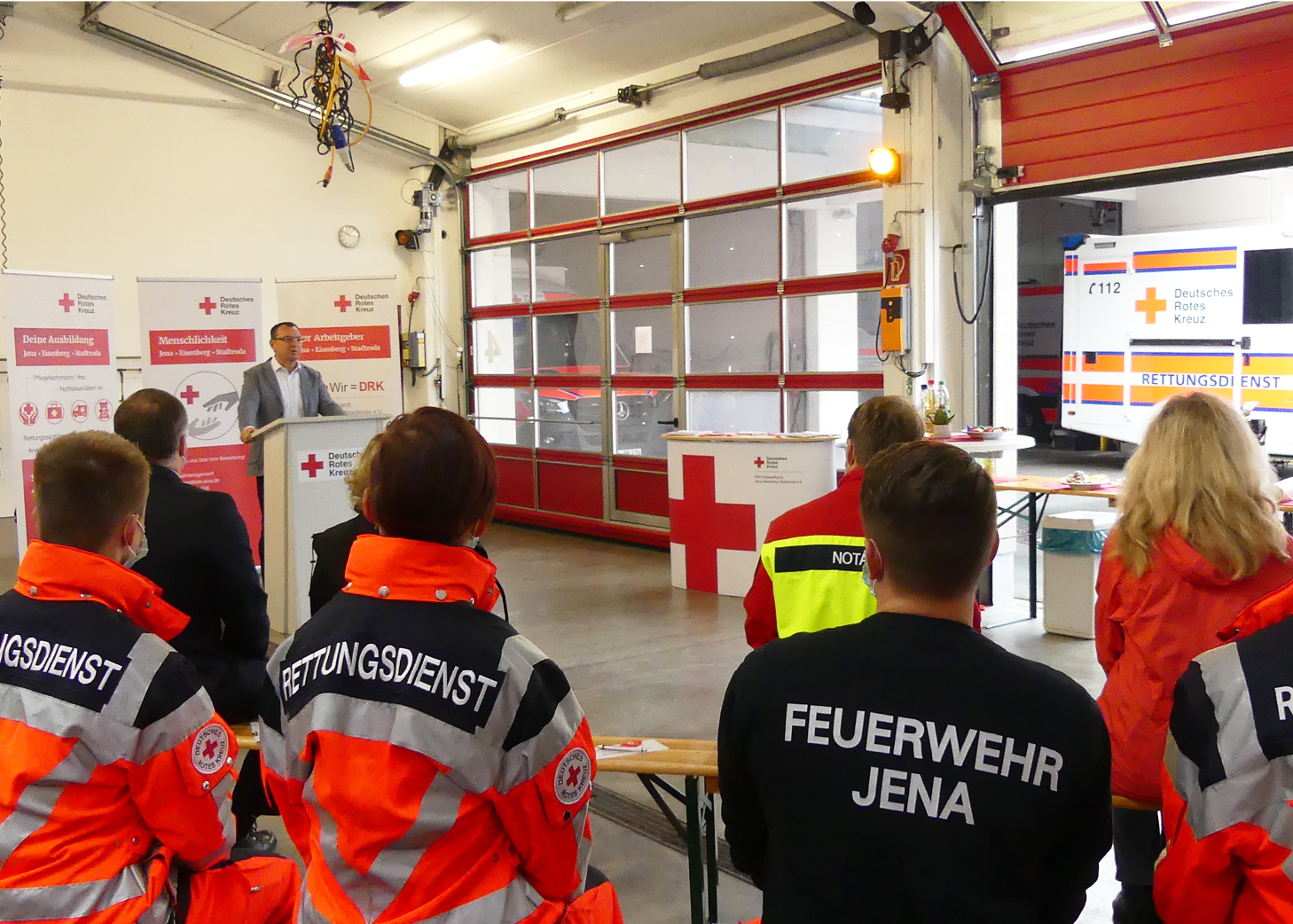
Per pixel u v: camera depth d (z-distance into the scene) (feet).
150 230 28.60
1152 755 6.29
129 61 27.78
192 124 29.09
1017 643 17.28
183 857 5.34
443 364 33.73
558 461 30.45
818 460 20.17
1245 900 4.00
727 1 22.29
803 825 3.63
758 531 20.72
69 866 4.89
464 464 4.19
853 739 3.59
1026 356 43.29
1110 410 30.17
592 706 14.57
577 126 28.84
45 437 19.49
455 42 27.02
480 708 4.01
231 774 5.49
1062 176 18.95
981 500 3.68
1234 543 5.96
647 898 9.12
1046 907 3.66
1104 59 18.12
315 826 4.22
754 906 8.90
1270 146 16.26
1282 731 3.77
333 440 16.37
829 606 6.65
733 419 25.46
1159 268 28.68
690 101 25.55
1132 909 6.83
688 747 7.65
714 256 25.54
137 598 5.34
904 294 20.34
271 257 30.68
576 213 29.27
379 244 32.68
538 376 31.04
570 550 27.58
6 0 25.81
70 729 4.90
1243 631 4.27
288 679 4.28
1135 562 6.35
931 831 3.46
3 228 26.50
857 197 22.21
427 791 3.99
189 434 22.06
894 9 18.90
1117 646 6.75
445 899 3.99
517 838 4.20
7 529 27.84
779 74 23.32
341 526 8.17
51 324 19.52
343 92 25.17
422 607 4.15
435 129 32.89
